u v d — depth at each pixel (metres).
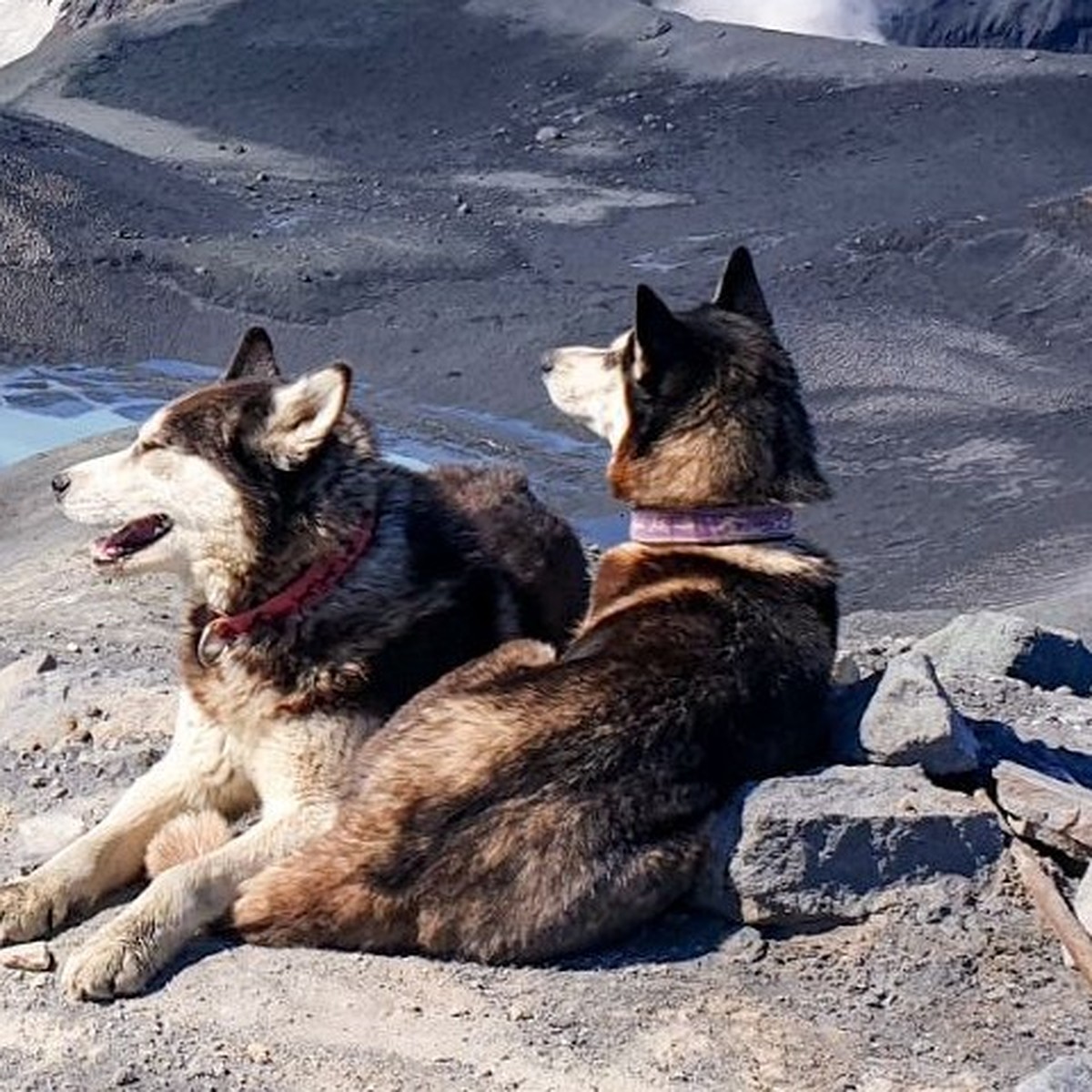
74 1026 6.46
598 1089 6.16
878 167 67.62
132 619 14.13
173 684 10.27
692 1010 6.55
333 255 60.28
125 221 61.72
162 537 7.47
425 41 82.69
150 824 7.44
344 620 7.39
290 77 80.56
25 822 8.20
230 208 65.50
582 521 35.94
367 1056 6.29
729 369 7.61
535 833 6.66
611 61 80.06
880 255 57.84
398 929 6.73
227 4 88.50
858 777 7.17
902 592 33.22
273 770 7.32
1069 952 6.83
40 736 9.52
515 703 6.84
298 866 6.84
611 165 70.56
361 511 7.54
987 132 69.69
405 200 67.56
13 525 23.41
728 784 7.03
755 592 7.32
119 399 49.12
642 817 6.80
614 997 6.60
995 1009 6.64
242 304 57.12
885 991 6.71
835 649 7.73
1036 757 8.23
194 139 75.75
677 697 6.92
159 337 55.69
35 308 55.94
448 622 7.67
